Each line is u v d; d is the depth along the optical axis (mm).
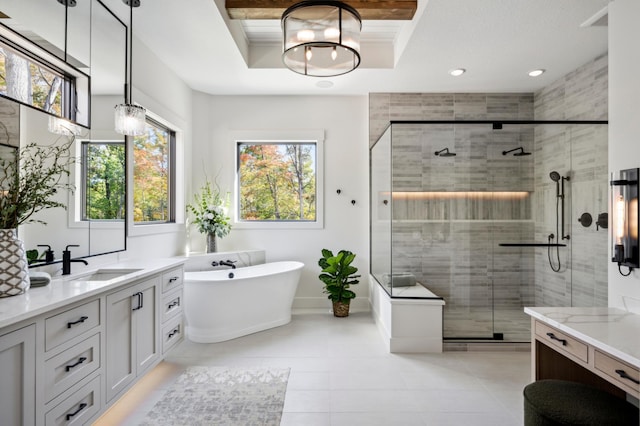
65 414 1495
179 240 3893
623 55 1896
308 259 4398
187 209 4074
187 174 4070
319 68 2428
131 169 2854
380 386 2424
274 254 4410
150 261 2686
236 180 4449
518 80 3770
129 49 2721
